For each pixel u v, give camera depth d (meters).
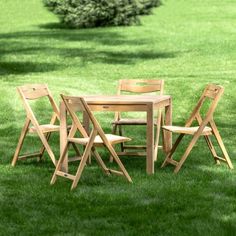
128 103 10.27
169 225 7.72
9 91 18.94
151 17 43.22
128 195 9.01
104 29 38.88
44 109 17.03
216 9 45.69
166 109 11.27
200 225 7.70
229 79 21.05
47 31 38.81
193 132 10.34
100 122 15.44
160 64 26.83
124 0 39.91
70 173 10.42
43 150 11.23
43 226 7.75
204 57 28.39
